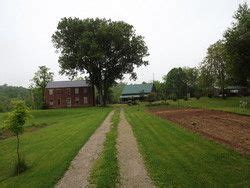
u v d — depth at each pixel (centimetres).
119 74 8550
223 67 8675
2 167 1839
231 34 5697
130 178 1358
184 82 12875
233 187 1162
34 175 1537
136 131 2673
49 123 4469
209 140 2041
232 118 3306
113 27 7894
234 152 1656
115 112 5506
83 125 3522
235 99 7900
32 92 10931
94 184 1320
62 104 9988
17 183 1450
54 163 1720
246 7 5866
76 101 9944
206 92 10231
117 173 1435
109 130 2903
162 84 13800
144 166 1526
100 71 8331
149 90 12356
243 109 4478
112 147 2019
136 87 12612
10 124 1717
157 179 1310
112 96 12375
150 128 2828
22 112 1730
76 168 1596
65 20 8062
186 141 2059
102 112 5747
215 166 1430
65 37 8094
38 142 2603
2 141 2967
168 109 5406
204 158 1582
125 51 8288
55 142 2467
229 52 5866
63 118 5225
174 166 1477
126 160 1667
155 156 1695
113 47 8156
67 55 8125
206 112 4294
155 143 2059
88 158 1794
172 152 1764
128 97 12275
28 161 1872
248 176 1266
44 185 1359
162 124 3086
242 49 5672
